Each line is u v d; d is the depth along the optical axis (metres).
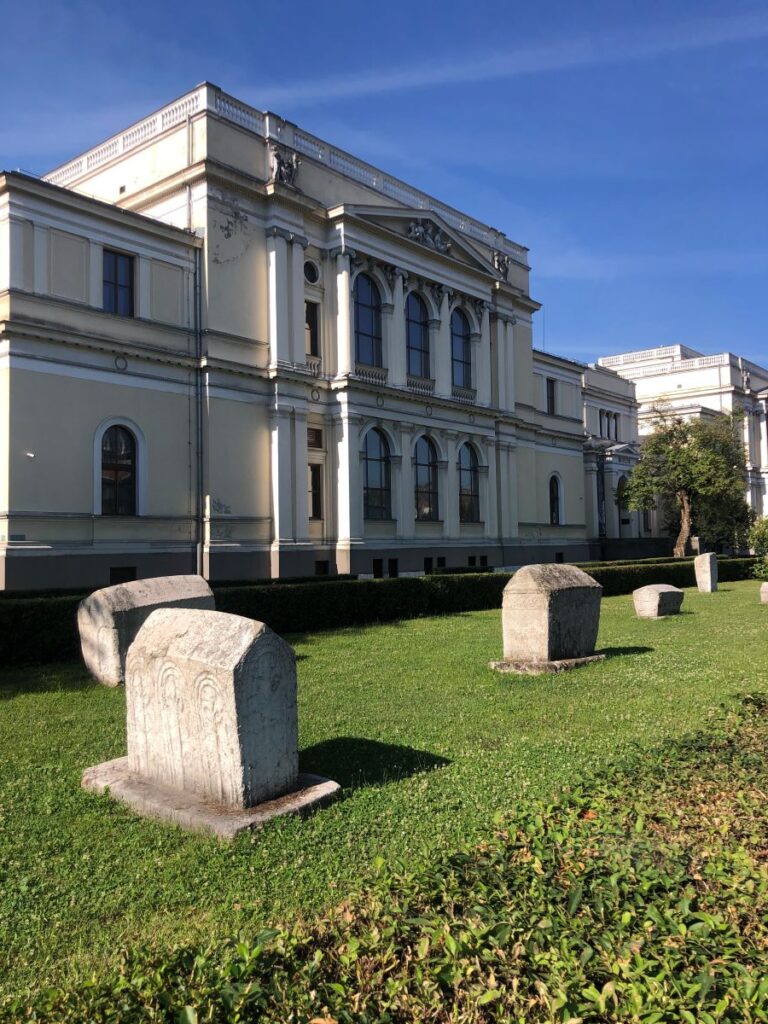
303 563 28.05
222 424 26.25
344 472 29.56
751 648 13.75
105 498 23.47
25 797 6.29
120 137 29.03
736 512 47.66
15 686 10.96
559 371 46.69
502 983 3.24
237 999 3.09
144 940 4.08
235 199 27.05
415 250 33.16
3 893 4.70
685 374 67.56
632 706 9.16
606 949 3.41
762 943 3.54
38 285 21.95
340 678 11.26
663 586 20.14
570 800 5.53
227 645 5.77
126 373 24.03
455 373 36.28
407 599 20.50
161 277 25.17
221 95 27.06
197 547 25.61
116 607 11.20
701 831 4.86
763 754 6.63
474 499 36.88
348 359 29.89
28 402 21.59
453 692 10.17
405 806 5.89
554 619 11.81
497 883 4.09
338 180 31.08
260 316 27.72
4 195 21.50
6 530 21.00
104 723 8.80
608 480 50.19
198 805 5.69
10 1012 3.26
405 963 3.41
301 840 5.26
